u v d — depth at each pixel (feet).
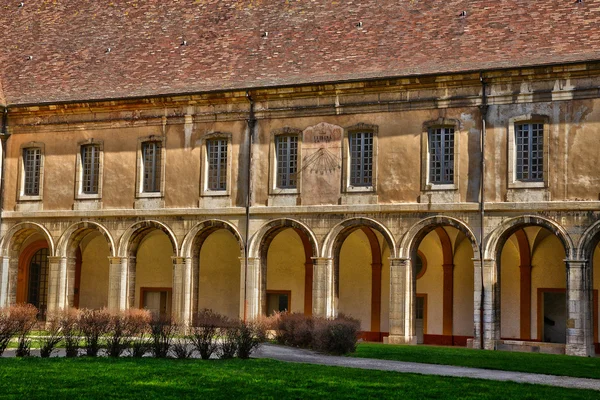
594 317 140.05
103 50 161.79
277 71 143.23
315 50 143.64
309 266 153.17
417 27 139.33
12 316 132.98
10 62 167.43
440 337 148.46
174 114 148.25
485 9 136.77
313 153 138.82
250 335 104.73
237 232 142.61
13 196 158.20
